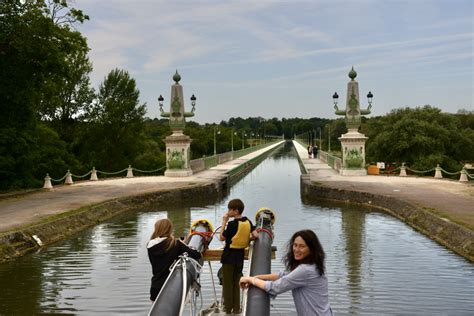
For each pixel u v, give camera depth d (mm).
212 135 109562
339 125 142125
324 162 56719
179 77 39438
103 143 61188
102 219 22172
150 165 66438
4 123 30203
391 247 16172
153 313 4762
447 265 13711
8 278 12664
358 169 37250
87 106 60844
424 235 18125
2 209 21469
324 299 4961
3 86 27328
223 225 8297
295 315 9773
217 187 33500
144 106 64438
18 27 26125
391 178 35094
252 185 41719
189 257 6551
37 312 10094
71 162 47531
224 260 8227
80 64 58312
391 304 10484
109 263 14250
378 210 24594
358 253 15352
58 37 28453
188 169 39344
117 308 10320
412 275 12734
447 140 52062
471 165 52156
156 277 6805
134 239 17844
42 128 44531
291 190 36906
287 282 4906
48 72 28344
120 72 63312
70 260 14656
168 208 26750
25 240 16062
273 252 8180
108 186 31922
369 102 38125
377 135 56719
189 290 6211
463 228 15898
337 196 28312
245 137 153625
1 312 10094
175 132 39656
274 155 106625
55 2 29859
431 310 10094
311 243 4996
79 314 9977
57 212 20500
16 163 31906
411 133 52219
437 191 26797
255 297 4918
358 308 10242
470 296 11000
